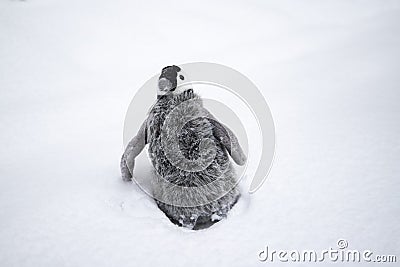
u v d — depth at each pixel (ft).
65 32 24.72
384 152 9.55
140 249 7.02
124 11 29.14
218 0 33.04
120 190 8.57
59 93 17.15
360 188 8.39
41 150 11.30
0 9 27.09
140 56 22.62
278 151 10.08
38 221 7.64
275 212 7.91
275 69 18.66
